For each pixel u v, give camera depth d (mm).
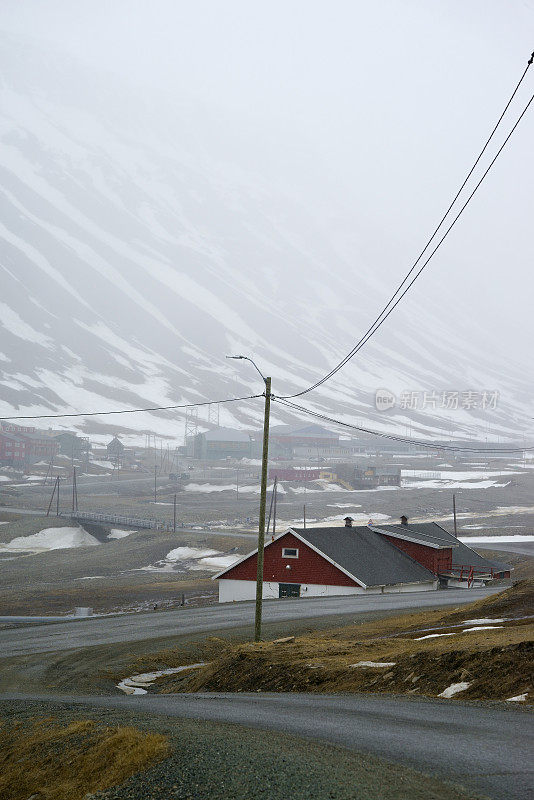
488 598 41094
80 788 11586
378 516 164125
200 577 99375
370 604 49844
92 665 33531
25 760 13750
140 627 45719
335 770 10219
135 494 199875
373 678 19938
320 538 60156
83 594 83062
